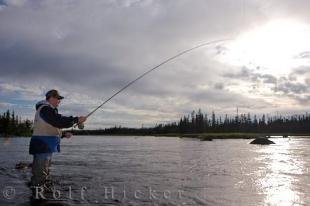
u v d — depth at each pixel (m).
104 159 18.75
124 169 13.52
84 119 9.23
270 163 16.52
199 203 7.61
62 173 11.97
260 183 10.21
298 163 16.56
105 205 7.31
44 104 8.91
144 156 21.67
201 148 33.84
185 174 12.20
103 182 10.09
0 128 107.62
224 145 41.91
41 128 8.86
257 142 46.34
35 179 8.91
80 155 22.16
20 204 7.28
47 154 8.91
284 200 7.93
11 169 12.61
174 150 29.69
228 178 11.20
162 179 10.88
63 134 9.45
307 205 7.49
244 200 7.93
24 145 37.59
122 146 39.75
